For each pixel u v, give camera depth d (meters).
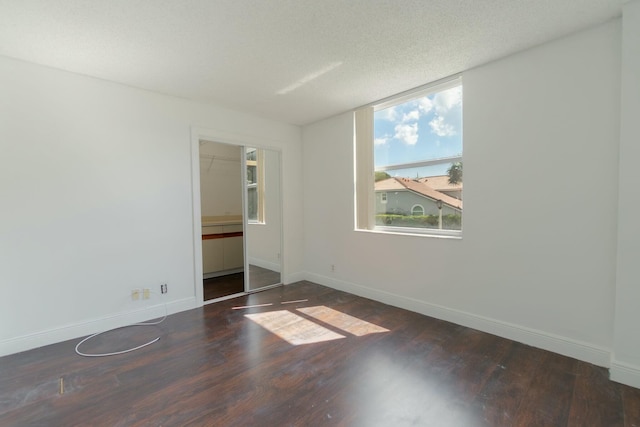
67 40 2.20
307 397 1.90
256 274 4.29
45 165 2.61
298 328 2.92
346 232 4.05
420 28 2.12
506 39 2.29
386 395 1.91
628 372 1.96
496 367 2.20
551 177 2.36
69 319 2.74
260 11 1.90
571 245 2.29
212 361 2.33
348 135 3.96
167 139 3.29
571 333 2.31
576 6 1.91
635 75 1.90
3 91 2.42
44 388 2.01
